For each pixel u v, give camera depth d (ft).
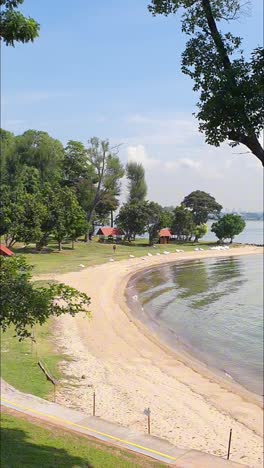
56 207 283.79
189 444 59.36
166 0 35.29
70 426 56.08
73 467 42.01
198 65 34.35
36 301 43.14
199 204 482.28
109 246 353.31
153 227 384.47
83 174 365.61
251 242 554.46
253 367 100.68
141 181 424.46
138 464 45.73
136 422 64.90
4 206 265.75
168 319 149.48
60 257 274.57
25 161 365.20
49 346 103.24
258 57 31.09
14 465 40.29
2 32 36.35
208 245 433.07
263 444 61.72
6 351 93.97
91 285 199.82
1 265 44.45
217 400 79.00
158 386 83.76
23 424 53.98
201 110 33.06
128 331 128.26
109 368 91.91
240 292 204.64
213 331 134.21
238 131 32.63
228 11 34.60
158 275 253.85
